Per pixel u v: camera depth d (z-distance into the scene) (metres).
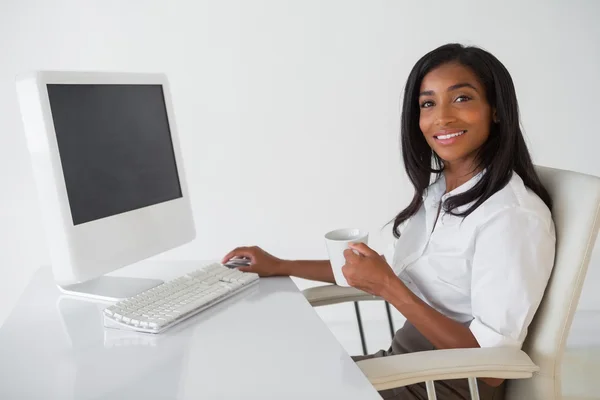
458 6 2.76
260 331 1.07
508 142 1.25
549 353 1.13
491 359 1.04
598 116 2.90
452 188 1.38
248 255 1.46
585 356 2.57
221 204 2.78
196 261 1.57
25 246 2.67
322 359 0.94
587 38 2.83
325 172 2.81
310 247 2.86
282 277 1.45
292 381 0.86
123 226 1.29
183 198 1.49
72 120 1.19
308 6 2.69
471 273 1.26
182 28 2.64
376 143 2.82
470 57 1.27
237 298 1.27
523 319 1.13
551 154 2.92
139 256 1.33
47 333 1.09
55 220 1.17
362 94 2.78
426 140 1.43
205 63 2.67
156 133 1.42
